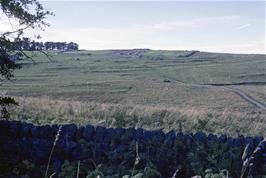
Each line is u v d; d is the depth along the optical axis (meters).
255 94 82.19
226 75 144.50
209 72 152.75
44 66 153.50
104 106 23.91
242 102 69.44
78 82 103.25
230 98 74.69
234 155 12.98
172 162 12.88
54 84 97.31
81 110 21.16
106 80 114.56
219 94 80.69
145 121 20.91
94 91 81.00
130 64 184.75
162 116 22.27
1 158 12.55
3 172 11.92
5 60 16.86
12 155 12.86
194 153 13.01
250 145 13.21
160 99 72.62
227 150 13.18
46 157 12.90
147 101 69.38
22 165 12.32
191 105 62.66
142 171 11.45
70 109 21.38
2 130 13.43
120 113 21.05
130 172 11.57
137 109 23.64
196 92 83.88
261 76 141.88
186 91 84.81
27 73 129.88
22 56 18.59
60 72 140.88
